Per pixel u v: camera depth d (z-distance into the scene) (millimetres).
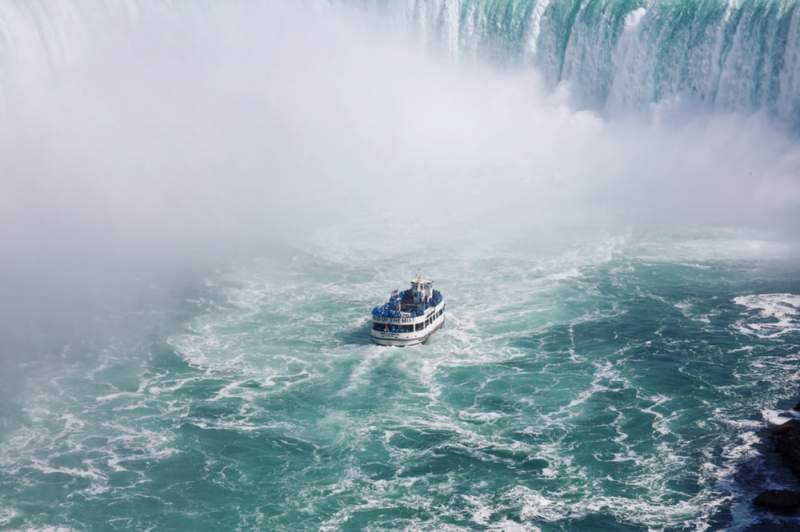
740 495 40312
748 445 44375
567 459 43938
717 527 38125
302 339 59000
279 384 52594
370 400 50500
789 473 41812
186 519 39812
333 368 54562
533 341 57969
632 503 40156
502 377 52969
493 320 61469
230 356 56531
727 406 48500
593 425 47125
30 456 44906
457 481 42344
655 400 49594
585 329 59562
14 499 41156
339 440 46219
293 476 43031
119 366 55188
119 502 41031
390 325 57188
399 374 53656
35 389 52125
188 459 44594
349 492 41656
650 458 43688
